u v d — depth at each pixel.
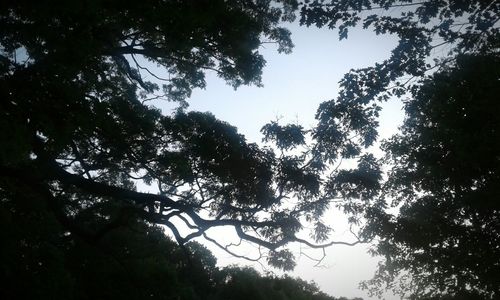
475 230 14.43
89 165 13.44
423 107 12.20
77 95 7.52
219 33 11.09
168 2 8.29
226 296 37.59
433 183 15.75
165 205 12.47
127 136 10.71
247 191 12.36
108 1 7.61
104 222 21.94
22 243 12.24
